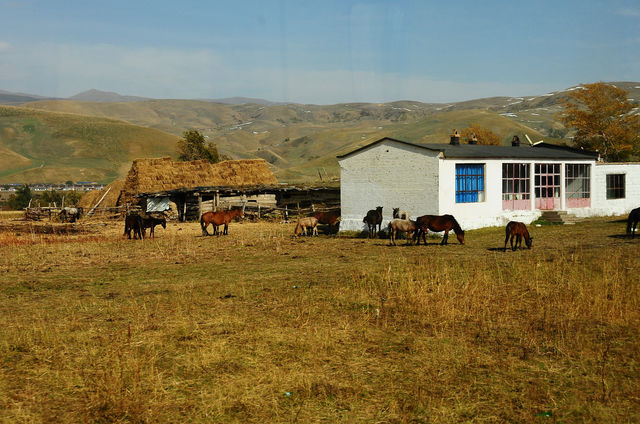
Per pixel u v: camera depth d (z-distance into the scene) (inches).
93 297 523.5
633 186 1464.1
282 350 351.3
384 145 1108.5
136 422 257.9
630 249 738.8
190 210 1787.6
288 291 525.0
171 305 475.5
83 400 280.4
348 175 1171.9
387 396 284.2
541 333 383.9
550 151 1337.4
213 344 358.6
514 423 255.0
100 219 1756.9
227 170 2169.0
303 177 6338.6
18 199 4347.9
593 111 2696.9
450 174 1047.0
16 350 358.9
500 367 321.4
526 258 687.1
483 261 672.4
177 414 265.9
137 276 650.2
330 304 467.8
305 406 273.4
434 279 553.6
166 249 908.0
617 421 254.1
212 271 674.8
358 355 343.0
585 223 1195.3
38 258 811.4
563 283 523.2
